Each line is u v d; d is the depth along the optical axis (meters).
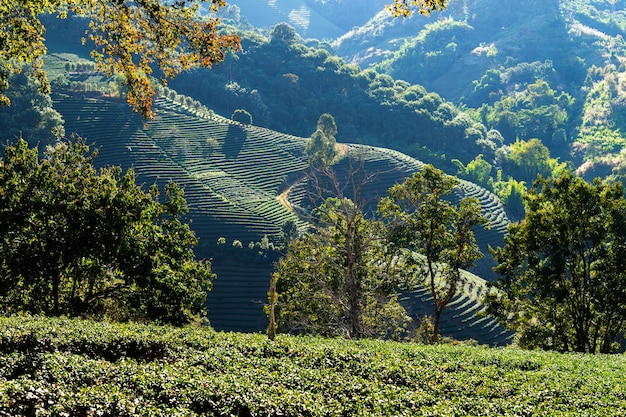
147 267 36.75
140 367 16.92
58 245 35.09
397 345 29.61
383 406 16.34
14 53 29.67
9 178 35.91
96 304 39.72
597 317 51.03
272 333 25.12
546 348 51.00
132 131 152.50
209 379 16.30
